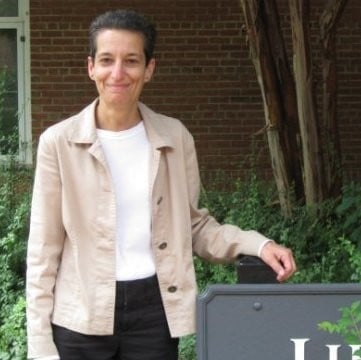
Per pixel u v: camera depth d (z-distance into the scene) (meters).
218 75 12.61
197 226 3.24
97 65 3.07
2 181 8.34
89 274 3.05
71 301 3.06
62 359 3.08
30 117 12.59
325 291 2.75
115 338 3.08
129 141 3.12
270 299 2.75
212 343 2.76
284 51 8.55
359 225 7.54
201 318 2.76
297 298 2.76
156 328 3.10
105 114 3.12
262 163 12.33
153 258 3.10
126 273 3.06
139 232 3.08
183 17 12.53
